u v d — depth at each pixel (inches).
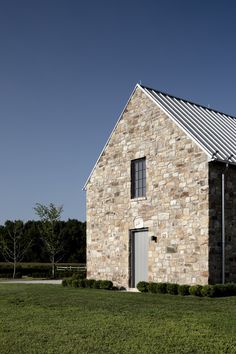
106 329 434.6
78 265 2134.6
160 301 609.3
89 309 553.0
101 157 939.3
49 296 685.3
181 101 904.3
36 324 469.7
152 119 831.1
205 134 778.8
